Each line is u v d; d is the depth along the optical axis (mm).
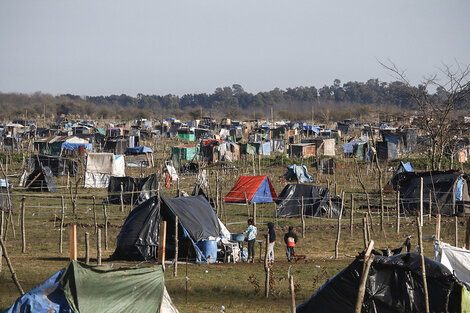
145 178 162000
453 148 174875
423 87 157625
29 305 43188
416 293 49312
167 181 199750
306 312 50312
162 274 49188
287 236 92188
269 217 140500
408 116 174000
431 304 49719
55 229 118250
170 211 92125
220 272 80875
